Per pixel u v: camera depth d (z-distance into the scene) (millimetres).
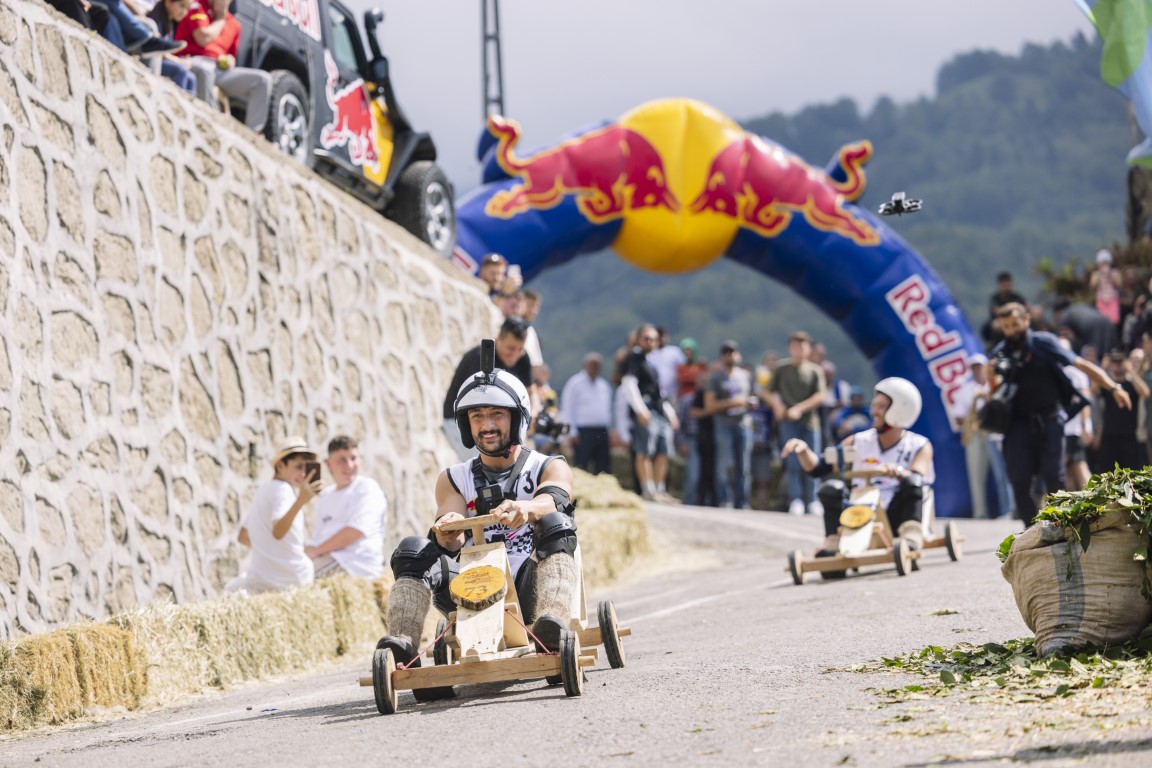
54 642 14109
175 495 20734
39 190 18453
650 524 37875
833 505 22859
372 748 10023
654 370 42844
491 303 34219
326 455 25703
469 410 12703
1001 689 10133
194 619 16062
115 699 14742
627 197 44562
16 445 17125
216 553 21672
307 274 25844
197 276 22219
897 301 46156
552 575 12094
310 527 24453
